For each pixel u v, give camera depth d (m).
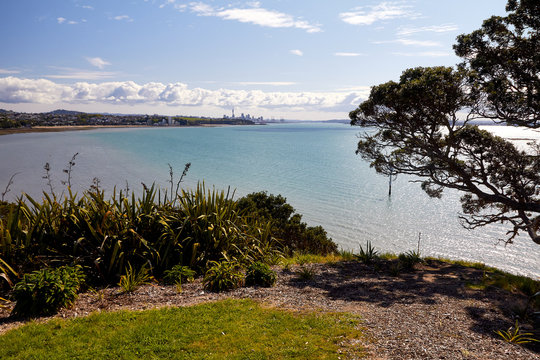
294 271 9.16
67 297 5.89
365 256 10.81
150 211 8.39
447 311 6.25
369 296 7.20
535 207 12.07
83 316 5.65
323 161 131.38
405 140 14.25
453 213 58.97
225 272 7.45
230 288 7.35
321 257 11.66
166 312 5.80
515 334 5.07
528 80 11.34
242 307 6.19
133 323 5.36
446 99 11.85
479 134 13.02
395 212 58.66
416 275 9.23
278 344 4.83
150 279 7.67
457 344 4.86
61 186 71.38
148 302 6.42
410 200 69.19
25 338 4.74
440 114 12.30
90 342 4.74
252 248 9.59
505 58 11.84
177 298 6.66
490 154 12.73
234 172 97.44
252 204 20.02
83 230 7.72
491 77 12.13
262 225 11.09
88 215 7.77
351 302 6.77
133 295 6.73
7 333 4.89
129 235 7.81
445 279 8.78
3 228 6.91
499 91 11.51
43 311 5.64
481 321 5.78
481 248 40.78
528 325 5.62
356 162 129.38
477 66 11.87
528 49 11.44
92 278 7.33
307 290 7.46
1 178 79.12
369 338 5.04
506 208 14.92
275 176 92.31
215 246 8.64
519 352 4.63
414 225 50.78
